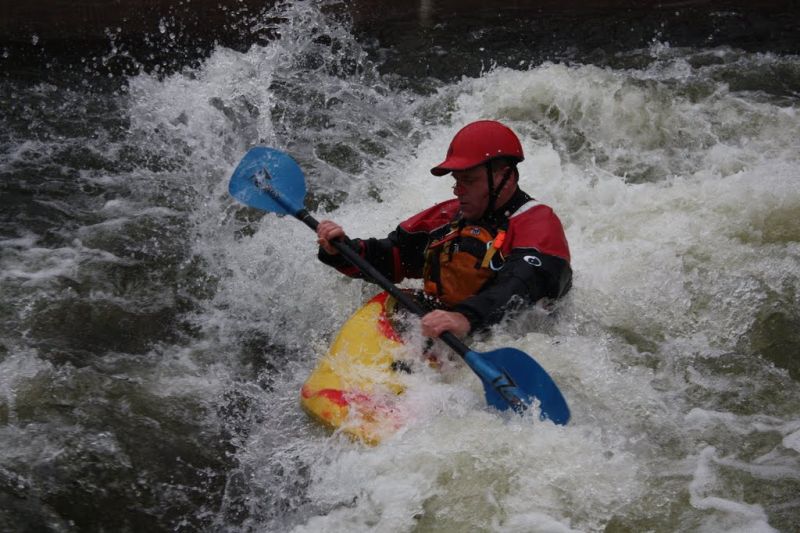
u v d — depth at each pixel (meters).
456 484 8.67
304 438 9.68
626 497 8.63
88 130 16.94
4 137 16.52
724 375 10.62
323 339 11.67
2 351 11.00
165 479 9.27
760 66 19.50
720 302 11.70
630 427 9.60
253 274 12.97
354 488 8.85
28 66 19.28
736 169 15.47
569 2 21.69
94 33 20.45
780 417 9.91
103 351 11.27
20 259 13.00
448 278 10.22
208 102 18.06
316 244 13.36
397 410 9.45
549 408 9.27
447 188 14.83
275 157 12.01
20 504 8.69
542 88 17.33
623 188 14.32
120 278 12.77
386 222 14.06
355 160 16.05
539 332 10.56
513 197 10.23
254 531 8.70
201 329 11.89
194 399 10.51
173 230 14.00
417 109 17.91
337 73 19.30
